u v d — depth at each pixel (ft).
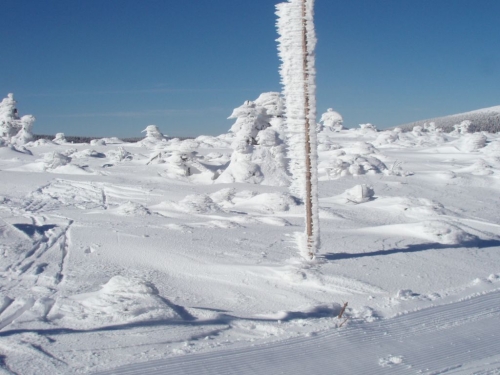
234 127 123.03
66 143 222.48
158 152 145.89
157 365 22.50
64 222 62.13
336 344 25.64
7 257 45.24
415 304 33.14
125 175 124.36
